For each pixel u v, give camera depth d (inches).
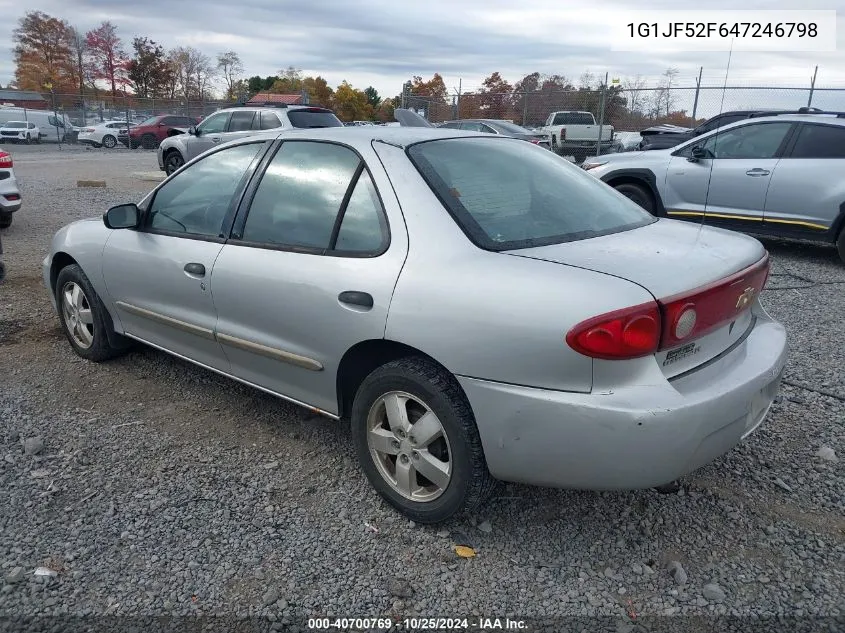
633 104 724.0
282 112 568.4
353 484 127.0
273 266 126.5
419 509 112.4
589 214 124.0
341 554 107.7
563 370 93.3
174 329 153.5
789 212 311.1
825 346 199.0
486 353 98.1
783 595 98.9
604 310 90.8
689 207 342.3
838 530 113.4
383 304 108.7
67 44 2635.3
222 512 117.9
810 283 275.4
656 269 99.0
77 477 128.0
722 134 335.6
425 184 113.7
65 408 156.3
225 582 101.3
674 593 99.4
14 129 1349.7
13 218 407.5
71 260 186.2
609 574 103.3
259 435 144.9
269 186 135.4
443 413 104.7
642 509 119.1
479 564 105.6
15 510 117.5
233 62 3011.8
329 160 127.2
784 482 126.8
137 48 2716.5
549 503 120.7
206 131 615.2
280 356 128.1
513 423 97.8
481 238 107.0
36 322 214.8
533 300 95.3
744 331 118.6
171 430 146.6
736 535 112.2
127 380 172.1
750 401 104.3
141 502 120.3
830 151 301.0
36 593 98.6
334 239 120.1
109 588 99.8
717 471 130.7
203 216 146.7
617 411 90.6
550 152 148.8
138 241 158.7
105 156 1027.9
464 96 802.2
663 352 95.7
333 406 125.1
